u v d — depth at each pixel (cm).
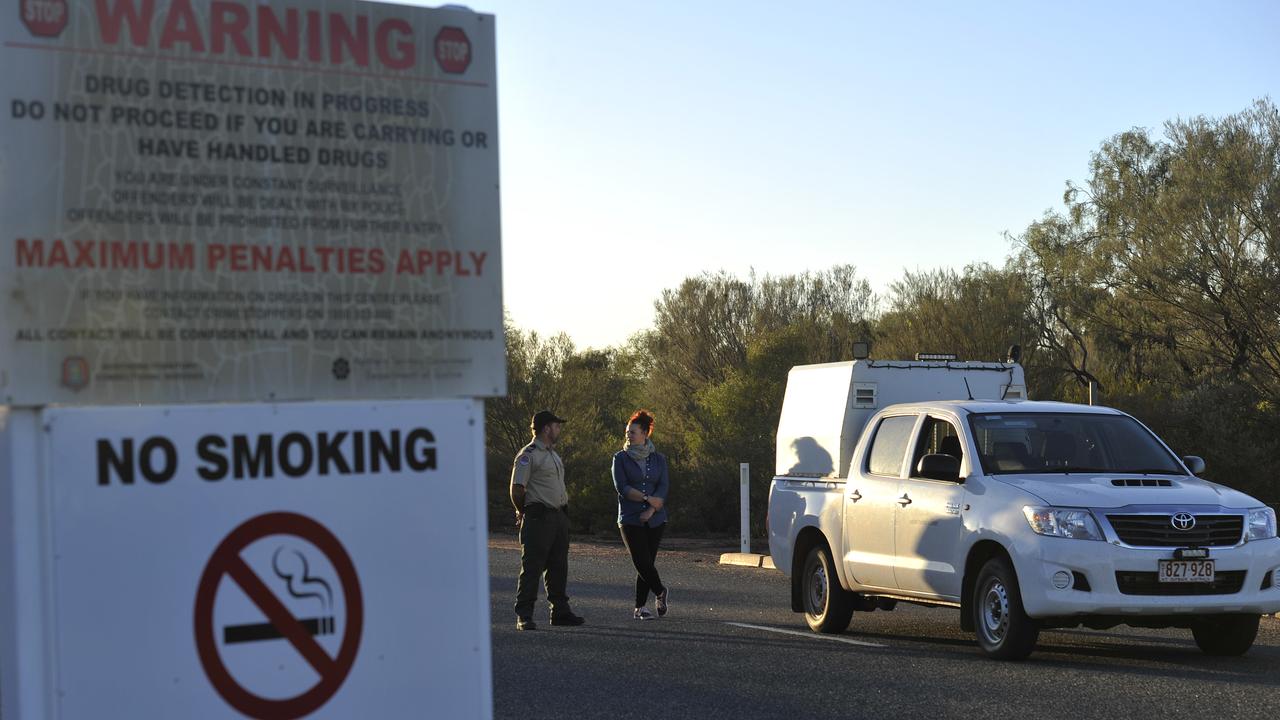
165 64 359
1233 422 2941
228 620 358
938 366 1309
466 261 392
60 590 342
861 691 852
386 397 381
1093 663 972
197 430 358
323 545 370
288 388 370
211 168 363
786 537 1288
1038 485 996
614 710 801
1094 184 3700
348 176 378
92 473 346
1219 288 3194
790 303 5441
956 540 1034
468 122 393
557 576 1248
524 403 4481
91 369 349
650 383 5603
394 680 377
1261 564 959
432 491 385
